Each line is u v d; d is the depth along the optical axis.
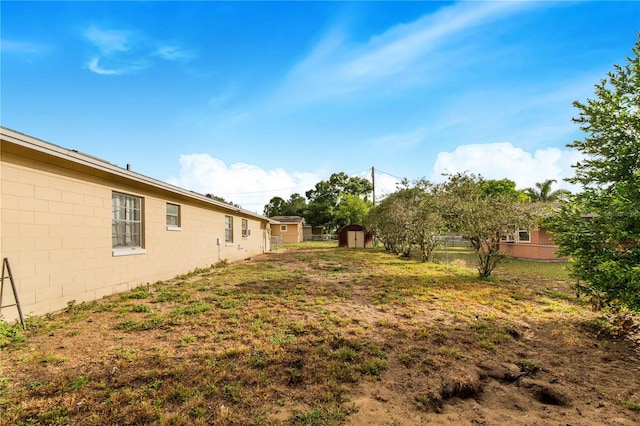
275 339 4.14
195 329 4.54
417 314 5.55
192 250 10.84
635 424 2.46
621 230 4.24
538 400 2.94
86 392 2.78
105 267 6.60
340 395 2.83
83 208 6.00
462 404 2.86
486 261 9.64
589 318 5.43
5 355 3.55
